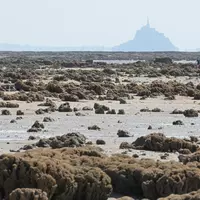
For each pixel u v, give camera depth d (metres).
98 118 125.62
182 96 184.50
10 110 139.12
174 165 65.12
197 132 107.94
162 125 116.81
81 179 59.16
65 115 130.12
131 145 88.31
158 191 60.16
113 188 64.06
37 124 109.31
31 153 63.41
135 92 191.38
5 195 57.78
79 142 87.69
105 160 67.12
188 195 52.91
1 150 84.06
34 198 52.72
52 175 57.69
